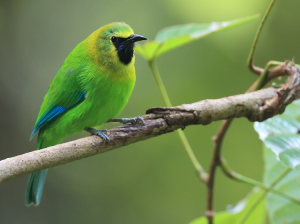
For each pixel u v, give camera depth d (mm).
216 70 12617
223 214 6629
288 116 5723
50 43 13555
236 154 12539
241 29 12031
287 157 4336
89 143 4453
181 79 12797
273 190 5555
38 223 12180
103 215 12375
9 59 13273
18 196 12273
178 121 4770
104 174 12914
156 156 12992
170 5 12445
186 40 5883
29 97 13109
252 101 5055
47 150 4223
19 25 13539
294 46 11875
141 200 12633
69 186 12703
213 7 11953
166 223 12297
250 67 5645
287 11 11820
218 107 4926
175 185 12680
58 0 13797
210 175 5852
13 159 4031
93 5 13602
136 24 12648
